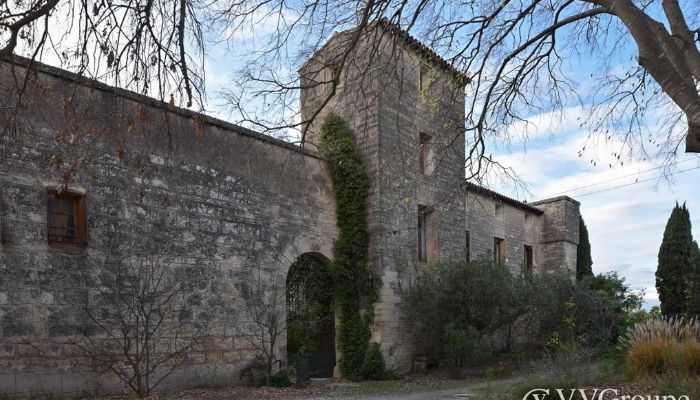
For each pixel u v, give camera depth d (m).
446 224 18.05
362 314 15.60
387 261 15.84
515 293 16.25
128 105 10.71
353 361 15.24
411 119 17.02
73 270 10.12
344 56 7.21
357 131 16.25
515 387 9.94
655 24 5.09
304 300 15.90
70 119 7.21
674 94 4.74
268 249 13.84
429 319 15.84
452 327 15.10
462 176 8.78
